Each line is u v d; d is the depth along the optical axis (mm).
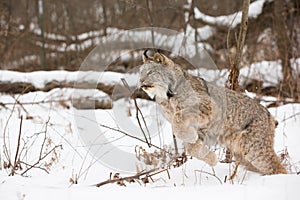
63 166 7723
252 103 7758
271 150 7633
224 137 7773
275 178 6234
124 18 18781
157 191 5719
